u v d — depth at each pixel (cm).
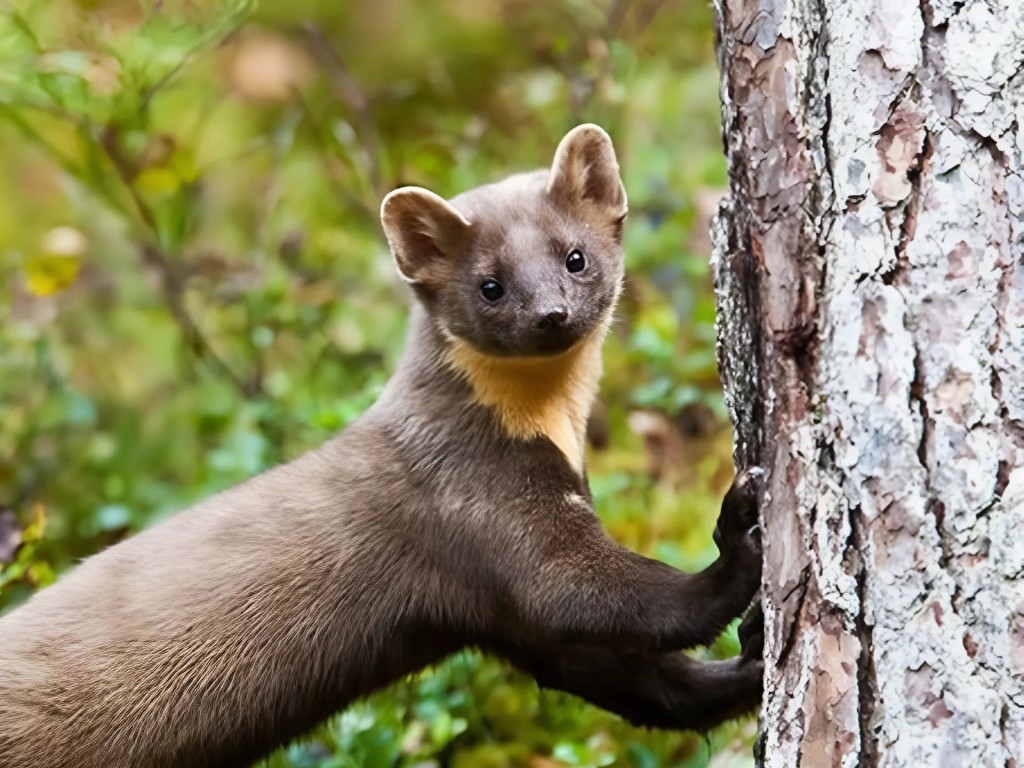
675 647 1006
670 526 1491
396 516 1094
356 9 2181
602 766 1213
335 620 1082
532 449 1096
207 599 1078
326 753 1261
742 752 1200
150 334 1936
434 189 1914
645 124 2066
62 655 1070
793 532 808
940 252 743
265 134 2130
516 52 2102
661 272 1761
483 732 1284
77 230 1967
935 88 755
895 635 741
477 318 1120
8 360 1766
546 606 1041
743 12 833
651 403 1572
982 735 709
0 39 1568
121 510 1548
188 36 1641
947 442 731
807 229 799
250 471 1562
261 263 1872
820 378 791
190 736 1070
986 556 716
